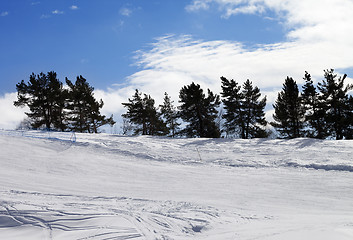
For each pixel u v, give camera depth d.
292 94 40.06
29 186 11.78
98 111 49.66
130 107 51.75
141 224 6.42
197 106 45.03
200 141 34.91
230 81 43.97
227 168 19.83
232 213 7.93
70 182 13.54
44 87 46.00
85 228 5.97
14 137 25.81
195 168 19.70
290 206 9.63
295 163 20.12
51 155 20.94
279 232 5.76
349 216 7.97
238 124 43.84
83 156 21.70
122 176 15.98
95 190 11.98
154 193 11.79
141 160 22.12
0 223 6.00
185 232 6.17
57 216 6.44
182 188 13.08
